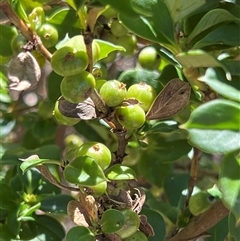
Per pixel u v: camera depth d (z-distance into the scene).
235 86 0.26
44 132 0.38
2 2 0.27
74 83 0.26
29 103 0.46
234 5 0.29
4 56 0.34
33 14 0.30
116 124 0.28
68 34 0.33
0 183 0.34
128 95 0.29
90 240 0.28
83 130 0.37
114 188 0.29
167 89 0.28
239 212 0.25
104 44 0.30
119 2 0.26
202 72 0.29
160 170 0.37
